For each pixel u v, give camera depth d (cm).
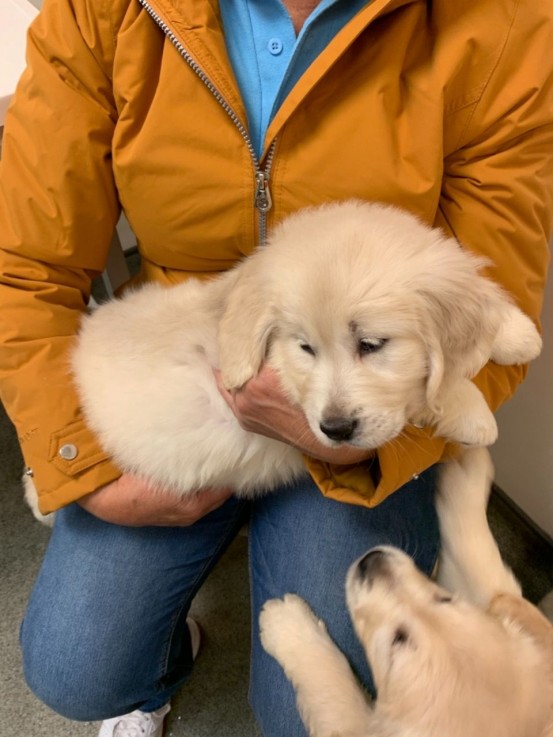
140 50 102
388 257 95
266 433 110
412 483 127
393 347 95
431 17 100
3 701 152
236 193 106
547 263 115
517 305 114
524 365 118
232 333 105
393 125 102
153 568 122
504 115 102
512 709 94
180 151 105
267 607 120
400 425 98
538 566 172
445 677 94
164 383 115
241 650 161
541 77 99
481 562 116
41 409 113
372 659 104
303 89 97
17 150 114
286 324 100
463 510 119
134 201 113
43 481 114
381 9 92
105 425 115
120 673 119
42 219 115
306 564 119
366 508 123
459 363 102
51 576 124
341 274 93
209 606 167
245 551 175
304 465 122
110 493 116
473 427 107
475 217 108
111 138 114
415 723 93
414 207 106
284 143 103
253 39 105
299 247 98
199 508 119
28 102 112
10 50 134
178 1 96
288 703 115
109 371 117
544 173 108
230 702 154
